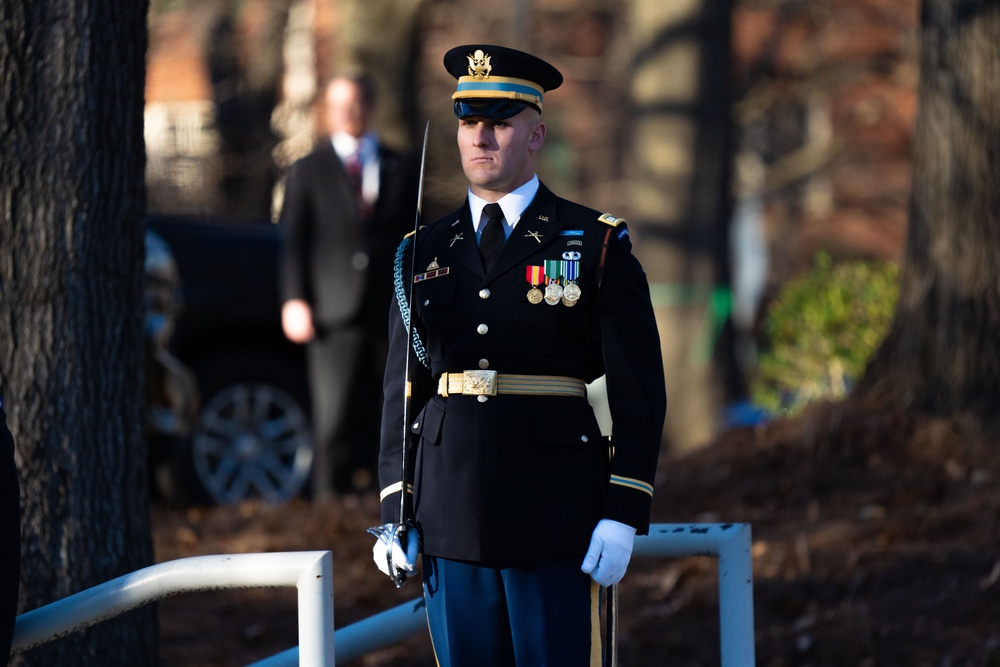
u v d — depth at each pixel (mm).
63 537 11273
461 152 8992
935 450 18672
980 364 18797
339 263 20438
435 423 8977
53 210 11258
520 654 8766
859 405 19703
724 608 9953
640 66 39406
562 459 8773
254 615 16609
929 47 19469
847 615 14836
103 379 11531
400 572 8734
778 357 25938
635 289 8852
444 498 8836
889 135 70312
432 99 55094
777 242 70938
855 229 70438
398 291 9234
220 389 24375
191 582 8734
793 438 19562
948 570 15516
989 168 18828
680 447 38250
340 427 20844
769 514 18062
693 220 38781
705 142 38844
